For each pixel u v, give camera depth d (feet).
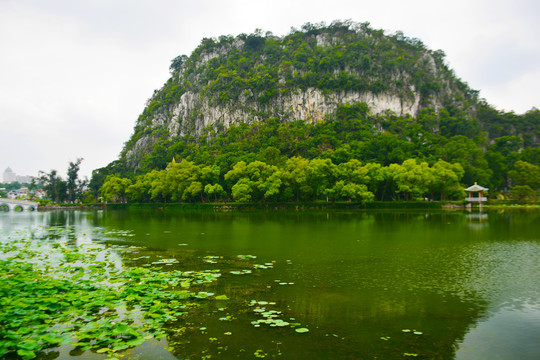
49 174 411.75
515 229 108.78
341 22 621.72
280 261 61.16
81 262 58.49
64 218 183.73
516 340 30.09
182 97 537.65
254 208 253.24
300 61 520.42
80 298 36.55
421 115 458.50
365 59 504.02
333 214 190.39
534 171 288.51
